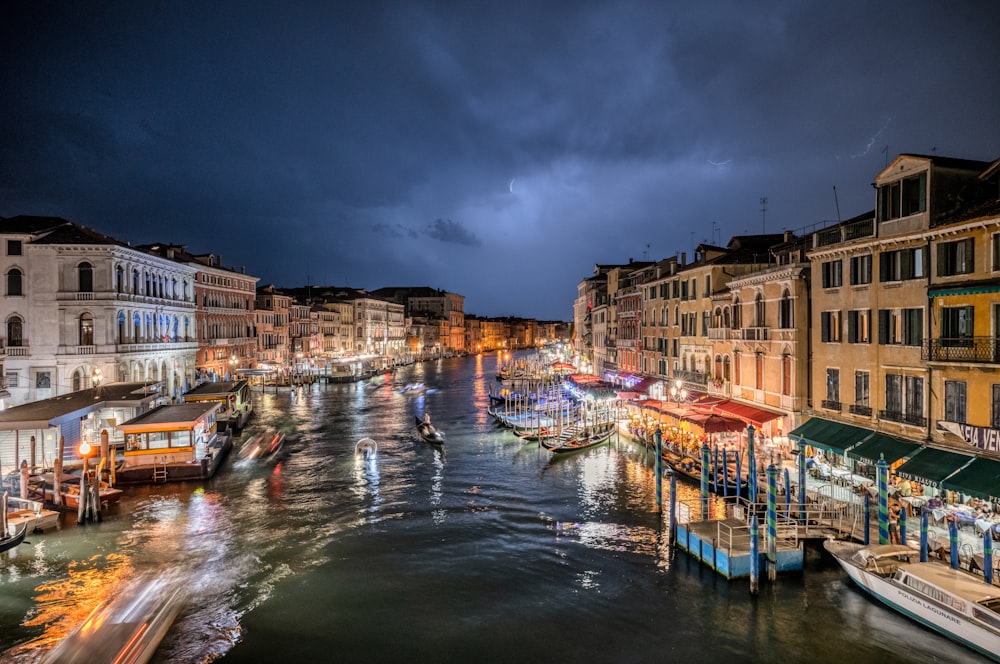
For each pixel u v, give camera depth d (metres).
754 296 31.19
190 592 19.12
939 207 20.66
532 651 15.86
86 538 23.45
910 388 21.66
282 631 16.94
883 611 16.89
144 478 30.92
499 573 20.30
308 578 20.11
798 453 22.83
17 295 40.88
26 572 20.44
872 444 22.22
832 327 25.84
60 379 41.03
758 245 39.16
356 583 19.73
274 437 42.69
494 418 52.53
